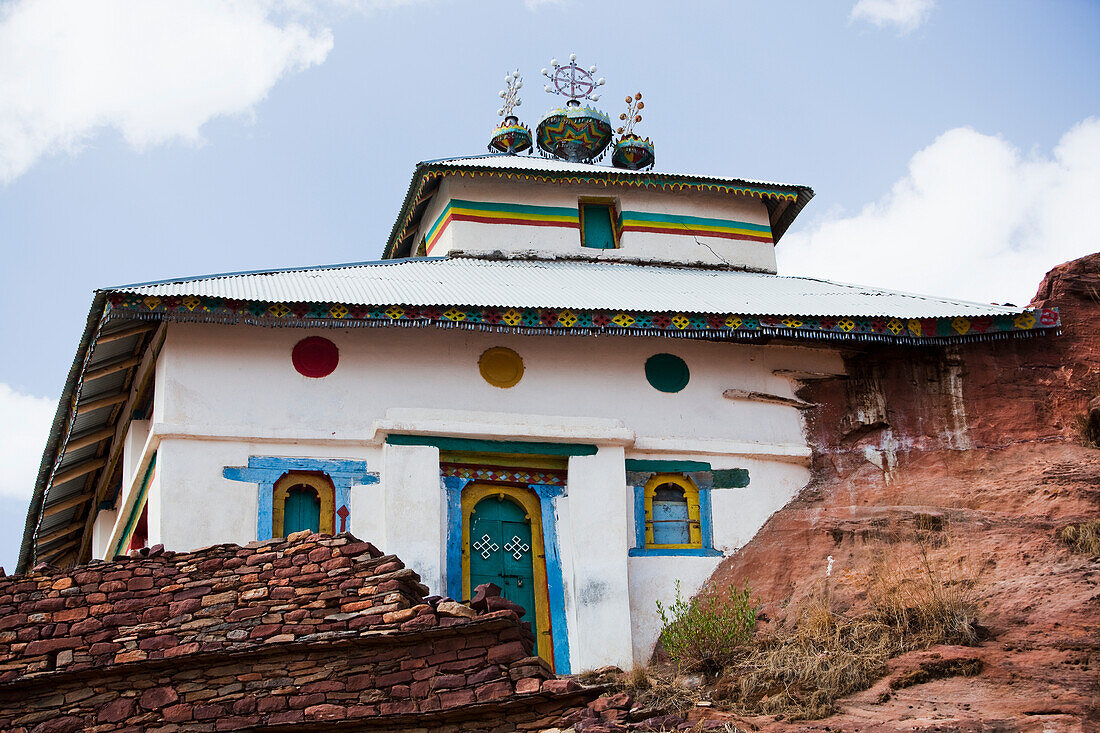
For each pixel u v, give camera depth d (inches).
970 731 498.9
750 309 795.4
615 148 1087.6
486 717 526.6
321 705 534.0
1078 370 799.1
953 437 789.2
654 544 764.0
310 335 758.5
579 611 724.7
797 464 794.2
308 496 729.0
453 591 724.0
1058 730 492.4
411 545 719.1
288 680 542.0
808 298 850.1
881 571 699.4
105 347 766.5
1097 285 827.4
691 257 952.3
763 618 706.2
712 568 756.0
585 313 763.4
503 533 748.6
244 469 719.1
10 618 562.3
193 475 710.5
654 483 776.9
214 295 719.7
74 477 901.8
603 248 947.3
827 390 815.1
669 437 783.7
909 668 568.1
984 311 812.6
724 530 767.1
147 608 561.3
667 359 804.6
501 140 1112.8
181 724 537.0
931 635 604.1
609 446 768.3
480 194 939.3
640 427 783.7
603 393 786.8
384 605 545.3
